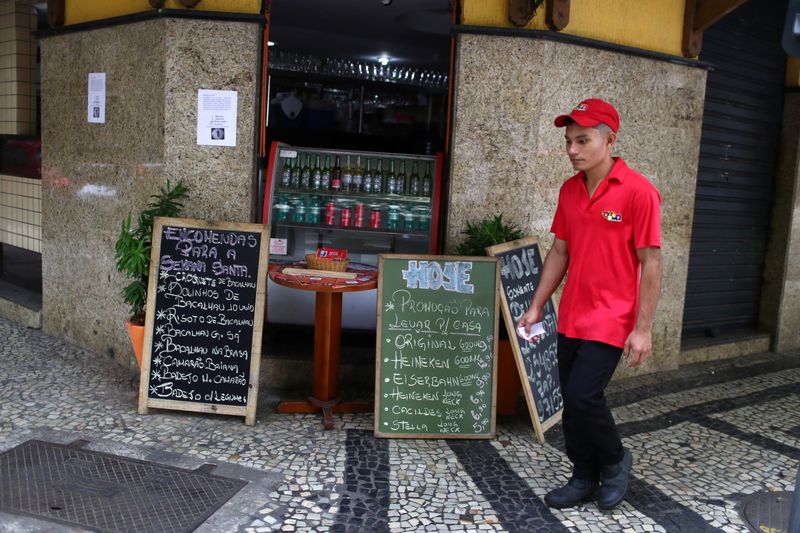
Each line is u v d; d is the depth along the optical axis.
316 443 4.08
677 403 5.21
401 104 10.12
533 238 4.70
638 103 5.38
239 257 4.33
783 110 6.87
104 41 5.22
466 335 4.27
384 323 4.21
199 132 4.76
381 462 3.88
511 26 4.80
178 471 3.61
